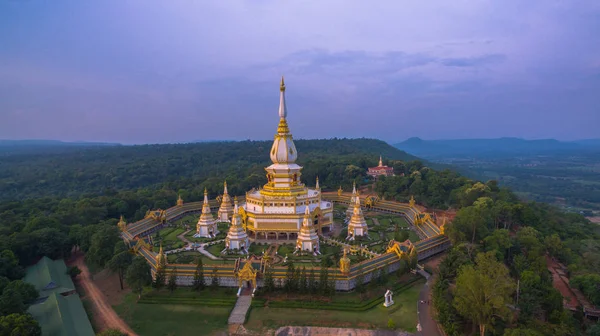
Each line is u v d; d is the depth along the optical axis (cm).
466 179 19612
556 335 7056
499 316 7750
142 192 19912
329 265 10681
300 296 9312
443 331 7888
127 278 9119
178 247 13050
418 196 19300
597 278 8962
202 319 8438
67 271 10481
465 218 11694
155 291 9712
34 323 6944
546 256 11825
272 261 11562
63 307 8212
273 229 13712
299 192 14550
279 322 8294
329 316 8538
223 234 14438
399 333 7875
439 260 11925
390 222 16400
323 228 14975
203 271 9931
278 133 14775
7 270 9688
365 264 10119
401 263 10381
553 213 16638
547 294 8206
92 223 14938
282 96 14625
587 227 15688
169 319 8450
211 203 19288
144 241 12419
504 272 7588
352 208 17075
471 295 7500
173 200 19588
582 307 8594
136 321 8381
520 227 13612
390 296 9012
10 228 12725
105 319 8488
